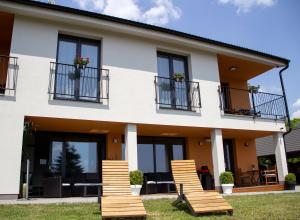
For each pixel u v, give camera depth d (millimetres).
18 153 7625
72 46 9469
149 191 9984
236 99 14508
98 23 9172
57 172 9984
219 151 10688
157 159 11898
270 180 13945
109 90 9250
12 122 7754
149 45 10352
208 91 11086
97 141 10867
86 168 10445
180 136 12508
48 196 8227
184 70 11352
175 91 10789
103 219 5320
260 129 11805
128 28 9625
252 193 10086
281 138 12508
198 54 11328
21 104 7953
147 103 9750
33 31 8617
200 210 5852
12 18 8742
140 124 9617
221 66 13047
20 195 8609
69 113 8461
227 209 6012
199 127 10531
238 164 13750
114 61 9586
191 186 7641
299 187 13594
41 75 8398
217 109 11039
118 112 9188
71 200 7535
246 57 12070
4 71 9883
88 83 9266
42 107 8172
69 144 10398
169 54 11188
